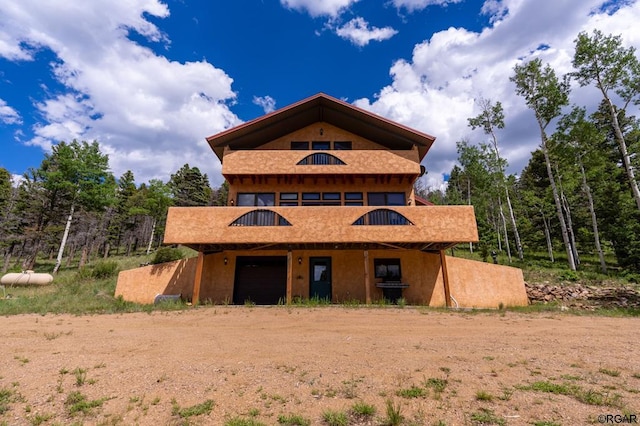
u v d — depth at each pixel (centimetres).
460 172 3597
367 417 341
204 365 537
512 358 557
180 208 1484
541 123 2384
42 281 2002
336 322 943
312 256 1733
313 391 420
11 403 400
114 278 1925
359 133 1972
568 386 418
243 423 332
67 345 680
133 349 645
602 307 1368
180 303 1350
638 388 411
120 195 4453
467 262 1662
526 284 1652
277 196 1800
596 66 1969
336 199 1816
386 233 1462
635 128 1928
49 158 3341
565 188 2678
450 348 631
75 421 353
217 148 1862
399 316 1048
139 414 365
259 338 739
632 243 2158
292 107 1794
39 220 3189
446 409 355
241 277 1725
